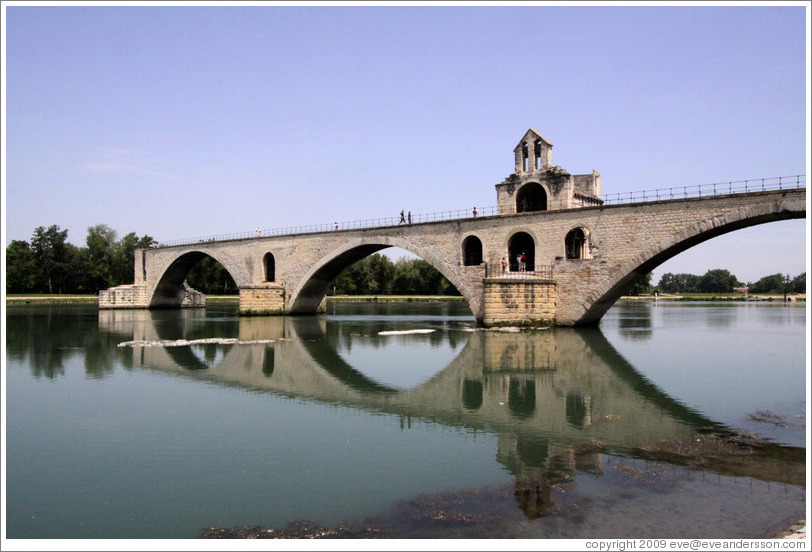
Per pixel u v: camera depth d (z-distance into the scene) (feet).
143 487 47.73
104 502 44.78
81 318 228.84
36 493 46.68
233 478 49.52
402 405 76.13
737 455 53.42
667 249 134.31
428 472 50.24
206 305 356.18
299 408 74.59
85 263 407.03
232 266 255.91
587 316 153.28
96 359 114.93
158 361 112.57
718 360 111.65
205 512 42.60
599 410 72.54
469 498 44.06
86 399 79.77
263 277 244.63
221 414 71.46
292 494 45.60
